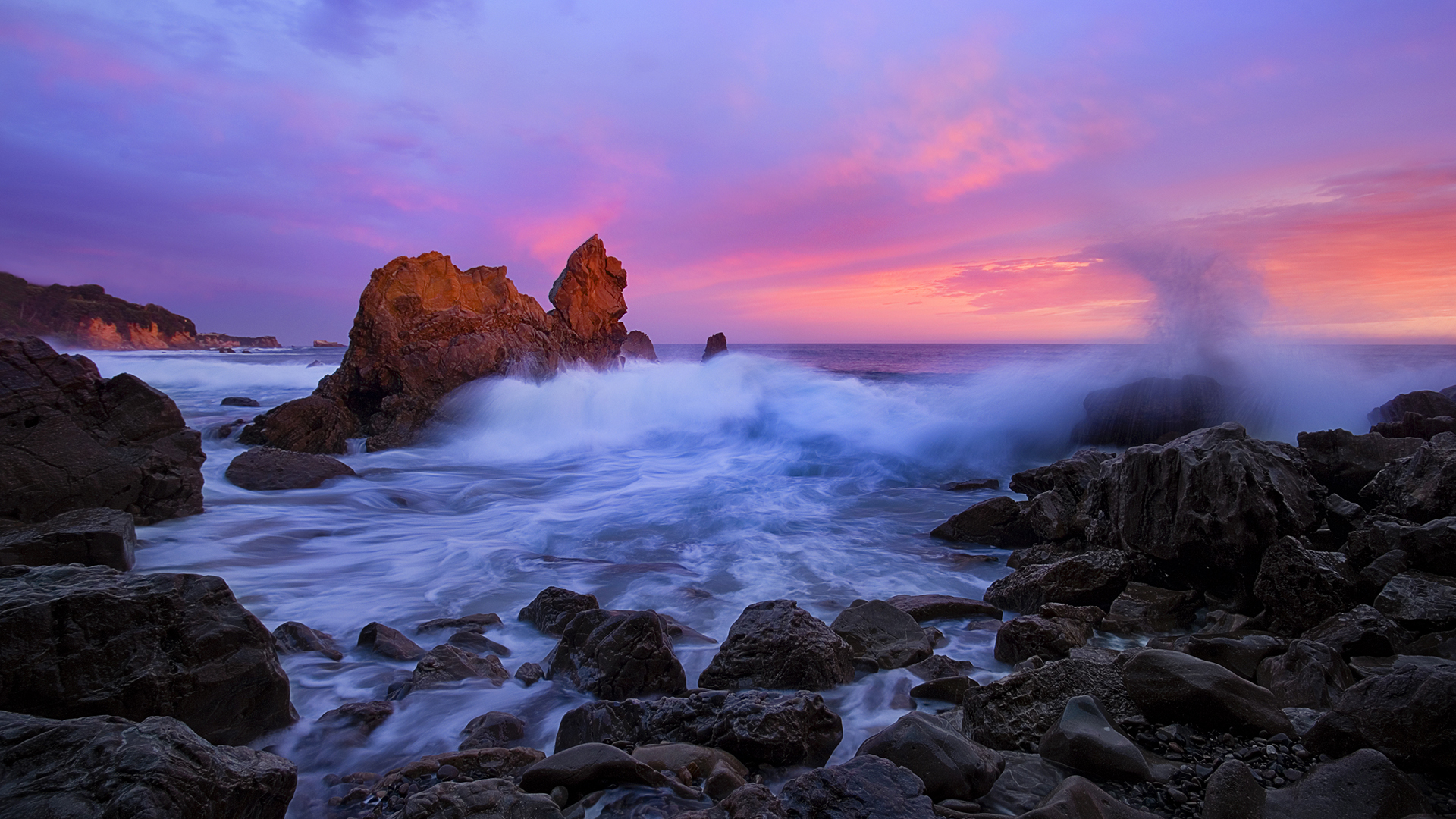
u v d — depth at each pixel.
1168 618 6.86
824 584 8.54
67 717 3.96
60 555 7.02
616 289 30.97
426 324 21.81
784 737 4.12
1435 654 5.20
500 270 25.38
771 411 21.91
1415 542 6.29
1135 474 8.27
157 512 10.33
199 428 19.78
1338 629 5.46
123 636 4.24
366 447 19.17
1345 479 9.77
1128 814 3.30
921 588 8.45
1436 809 3.24
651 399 23.75
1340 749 3.72
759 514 12.49
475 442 20.09
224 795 3.02
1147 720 4.26
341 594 7.93
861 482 15.34
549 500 13.74
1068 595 7.30
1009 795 3.64
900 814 3.13
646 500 13.73
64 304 114.62
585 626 5.72
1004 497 10.70
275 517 11.35
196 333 148.50
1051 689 4.49
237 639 4.62
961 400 20.12
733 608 7.62
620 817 3.53
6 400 9.47
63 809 2.62
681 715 4.49
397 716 5.00
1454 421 11.49
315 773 4.34
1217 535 7.19
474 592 8.07
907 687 5.48
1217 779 3.37
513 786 3.40
